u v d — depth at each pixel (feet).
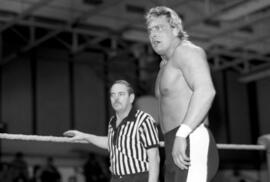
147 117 8.09
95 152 40.16
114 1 30.94
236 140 48.01
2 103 39.42
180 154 5.58
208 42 40.47
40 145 38.47
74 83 42.98
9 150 37.27
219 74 48.57
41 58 41.68
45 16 35.78
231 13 32.58
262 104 50.19
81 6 36.27
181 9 37.88
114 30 36.09
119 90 8.21
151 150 7.88
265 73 41.60
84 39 40.98
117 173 8.11
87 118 43.01
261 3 30.99
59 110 41.81
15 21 32.37
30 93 40.83
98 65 43.62
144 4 38.37
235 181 43.34
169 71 6.14
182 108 5.99
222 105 47.83
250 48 43.65
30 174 37.47
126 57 41.93
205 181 5.77
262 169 44.70
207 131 6.01
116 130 8.18
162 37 6.26
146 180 7.95
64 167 38.78
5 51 39.60
